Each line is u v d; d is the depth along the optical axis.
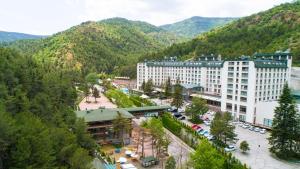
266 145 103.56
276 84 146.50
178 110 161.38
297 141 92.38
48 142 57.22
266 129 126.81
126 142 104.50
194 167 69.31
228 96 149.50
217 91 190.88
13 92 79.69
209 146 70.00
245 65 138.38
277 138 92.69
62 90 130.88
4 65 86.94
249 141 108.25
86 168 63.28
